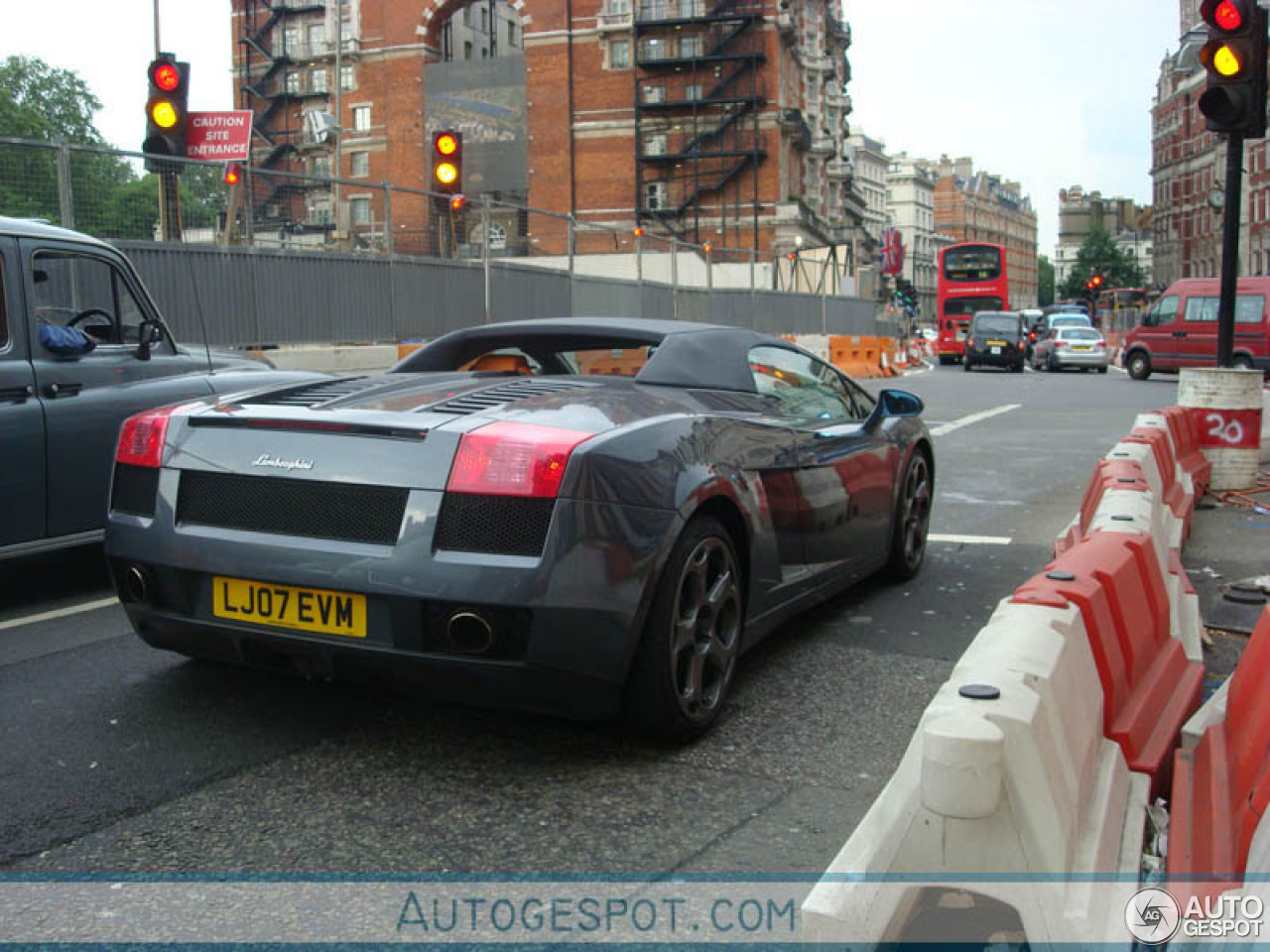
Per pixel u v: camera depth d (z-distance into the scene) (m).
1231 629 4.62
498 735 3.46
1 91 70.19
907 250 159.88
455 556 2.93
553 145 57.19
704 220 56.59
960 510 7.98
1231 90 8.09
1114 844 2.18
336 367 12.51
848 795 3.04
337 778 3.12
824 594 4.53
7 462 4.93
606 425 3.20
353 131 60.34
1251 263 79.06
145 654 4.34
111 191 10.02
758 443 3.87
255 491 3.21
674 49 56.31
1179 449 7.74
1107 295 83.25
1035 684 2.06
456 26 60.84
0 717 3.60
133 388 5.47
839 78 75.56
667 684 3.20
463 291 14.91
